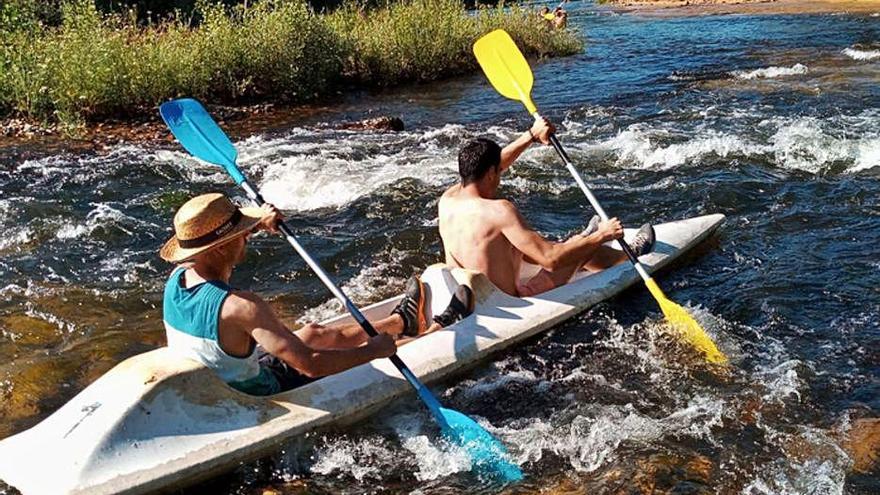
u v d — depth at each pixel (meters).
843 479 3.31
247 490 3.34
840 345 4.43
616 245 5.34
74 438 3.21
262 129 10.71
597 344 4.48
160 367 3.34
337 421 3.62
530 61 16.30
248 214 3.71
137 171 8.48
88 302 5.30
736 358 4.33
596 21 24.42
